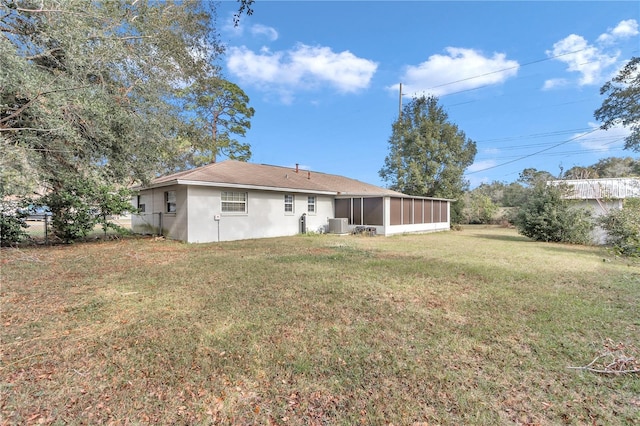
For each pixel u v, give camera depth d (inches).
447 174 938.7
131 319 148.8
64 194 396.5
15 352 116.1
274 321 146.9
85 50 310.8
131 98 386.6
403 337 131.4
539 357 115.6
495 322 148.3
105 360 110.9
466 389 95.6
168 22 479.2
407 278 234.8
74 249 374.0
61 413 83.7
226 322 145.3
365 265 283.3
